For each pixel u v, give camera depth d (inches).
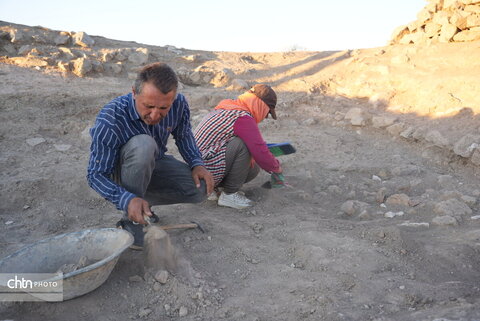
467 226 130.3
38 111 221.8
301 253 111.3
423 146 203.0
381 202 152.8
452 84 233.6
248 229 127.0
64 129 210.7
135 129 100.7
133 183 101.3
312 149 203.0
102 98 244.4
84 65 280.7
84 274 83.8
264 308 89.2
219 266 106.2
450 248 113.9
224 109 136.6
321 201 153.4
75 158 179.6
